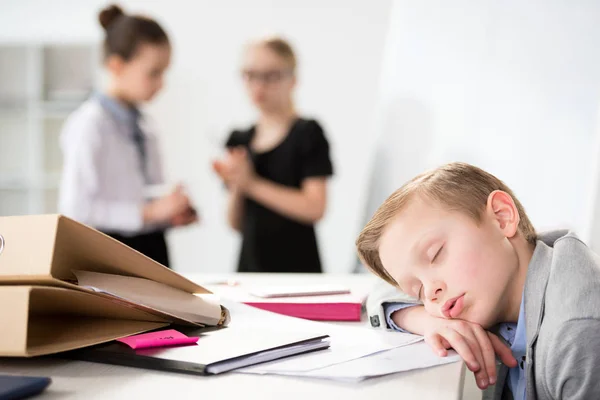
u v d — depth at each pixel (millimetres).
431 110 3479
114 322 667
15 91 4000
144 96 2527
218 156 3762
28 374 544
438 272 751
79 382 522
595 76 3168
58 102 3949
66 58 4023
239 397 489
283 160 2904
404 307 787
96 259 649
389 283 874
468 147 3371
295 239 2914
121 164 2447
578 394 630
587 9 3207
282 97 2941
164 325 676
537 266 726
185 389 506
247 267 2965
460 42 3457
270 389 510
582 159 3119
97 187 2383
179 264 3762
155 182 2627
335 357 604
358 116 3625
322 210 2900
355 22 3643
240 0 3770
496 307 746
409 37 3564
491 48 3381
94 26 3969
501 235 768
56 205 4020
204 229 3758
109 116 2445
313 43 3682
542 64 3268
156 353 580
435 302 749
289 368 560
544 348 659
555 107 3219
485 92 3371
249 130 3023
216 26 3803
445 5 3494
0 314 520
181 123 3797
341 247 3592
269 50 2934
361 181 3594
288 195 2871
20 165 4016
